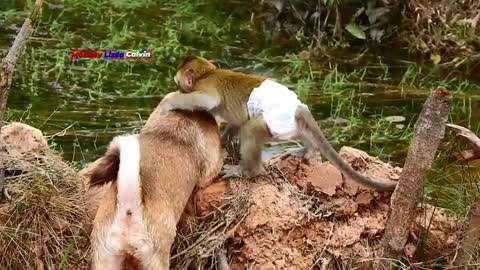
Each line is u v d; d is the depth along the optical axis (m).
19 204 2.38
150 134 2.41
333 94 3.77
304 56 4.12
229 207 2.45
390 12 4.25
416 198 2.43
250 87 2.53
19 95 3.57
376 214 2.53
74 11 4.45
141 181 2.26
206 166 2.43
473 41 4.23
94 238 2.24
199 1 4.71
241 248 2.42
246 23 4.48
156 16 4.48
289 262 2.41
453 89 3.94
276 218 2.44
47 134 3.25
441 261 2.54
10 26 4.18
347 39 4.28
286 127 2.47
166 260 2.26
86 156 3.13
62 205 2.43
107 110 3.49
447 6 4.29
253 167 2.50
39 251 2.37
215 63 2.65
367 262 2.44
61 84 3.69
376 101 3.77
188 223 2.43
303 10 4.40
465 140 2.51
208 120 2.49
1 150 2.49
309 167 2.56
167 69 3.90
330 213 2.48
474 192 2.66
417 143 2.40
